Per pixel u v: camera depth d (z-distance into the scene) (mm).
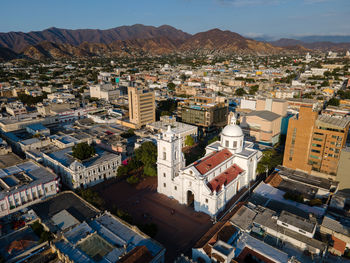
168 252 81875
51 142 159625
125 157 144375
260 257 70500
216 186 100938
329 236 83250
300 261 74312
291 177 122500
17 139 166250
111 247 71375
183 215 99750
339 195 108750
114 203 107562
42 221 85062
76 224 83000
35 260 70688
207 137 191750
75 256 67938
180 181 104062
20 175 110438
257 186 114062
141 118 193375
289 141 129750
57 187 109875
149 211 102188
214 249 69562
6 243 77625
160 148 109062
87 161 126250
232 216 88625
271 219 86938
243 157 114812
